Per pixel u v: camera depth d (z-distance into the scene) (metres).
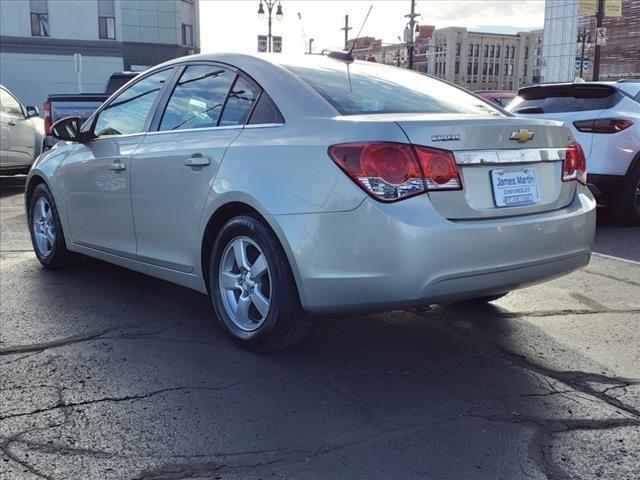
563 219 3.55
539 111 8.08
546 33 50.31
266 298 3.56
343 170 3.11
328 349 3.84
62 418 2.96
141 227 4.38
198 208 3.84
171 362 3.61
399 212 3.03
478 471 2.59
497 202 3.35
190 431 2.86
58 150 5.46
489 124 3.32
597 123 7.54
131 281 5.29
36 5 29.67
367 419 3.00
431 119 3.25
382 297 3.09
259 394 3.23
